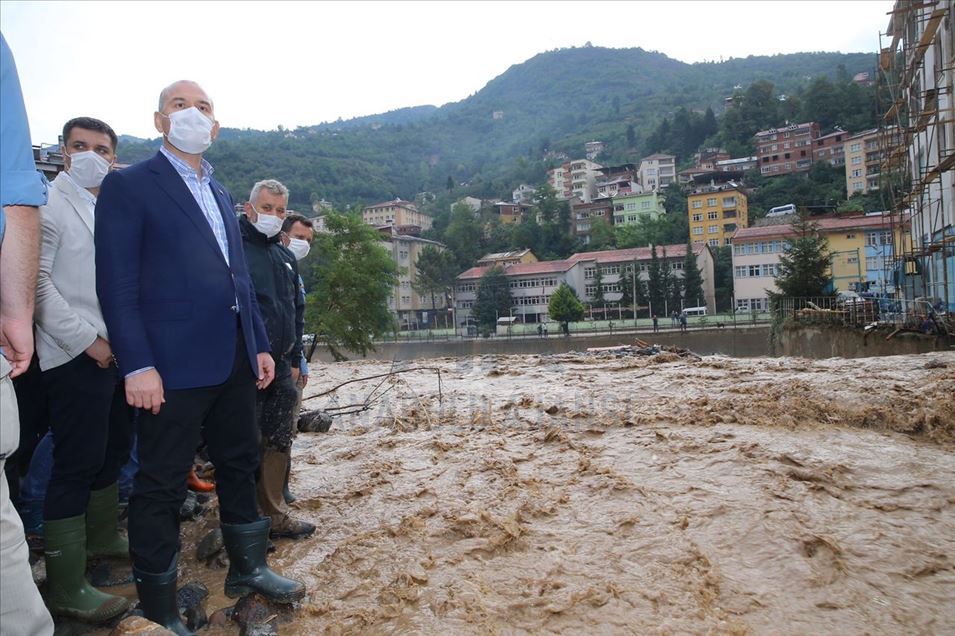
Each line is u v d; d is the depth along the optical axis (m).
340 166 198.50
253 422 3.15
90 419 3.13
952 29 19.23
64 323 2.96
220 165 166.50
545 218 120.00
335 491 4.87
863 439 5.66
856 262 61.56
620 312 79.50
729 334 53.38
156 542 2.77
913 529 3.72
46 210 3.17
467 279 93.31
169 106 2.96
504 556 3.58
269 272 3.99
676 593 3.09
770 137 124.00
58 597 3.08
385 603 3.11
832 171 110.12
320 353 50.88
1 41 2.18
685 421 6.48
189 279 2.84
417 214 146.75
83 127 3.46
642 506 4.18
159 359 2.79
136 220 2.79
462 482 4.87
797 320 27.56
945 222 21.86
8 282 2.22
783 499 4.17
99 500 3.70
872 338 19.62
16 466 4.10
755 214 102.19
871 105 129.38
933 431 5.72
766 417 6.41
